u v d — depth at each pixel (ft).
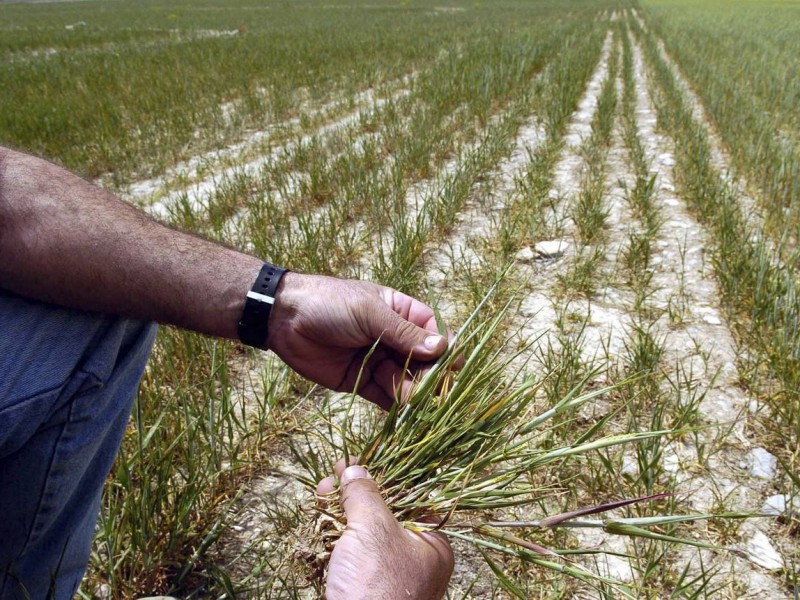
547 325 11.19
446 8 142.31
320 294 4.61
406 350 4.86
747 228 15.74
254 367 9.98
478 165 19.92
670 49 56.44
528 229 15.10
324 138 25.02
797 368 9.22
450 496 4.67
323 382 5.13
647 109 30.81
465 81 33.60
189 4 178.91
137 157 22.62
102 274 4.03
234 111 31.24
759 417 8.80
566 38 63.31
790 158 19.07
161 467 6.56
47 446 3.91
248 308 4.42
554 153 21.52
